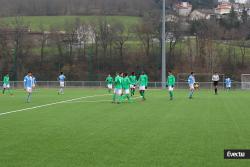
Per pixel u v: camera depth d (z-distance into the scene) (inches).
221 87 2428.6
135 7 4343.0
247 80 2452.0
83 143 525.3
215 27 3693.4
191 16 4156.0
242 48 3523.6
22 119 795.4
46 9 4397.1
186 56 3408.0
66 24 3742.6
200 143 522.9
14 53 3272.6
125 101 1285.7
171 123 725.9
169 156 446.3
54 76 3326.8
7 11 4274.1
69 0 4461.1
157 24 3553.2
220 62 3294.8
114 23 3705.7
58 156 447.5
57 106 1103.6
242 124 709.9
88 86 2610.7
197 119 788.0
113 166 402.9
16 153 463.2
